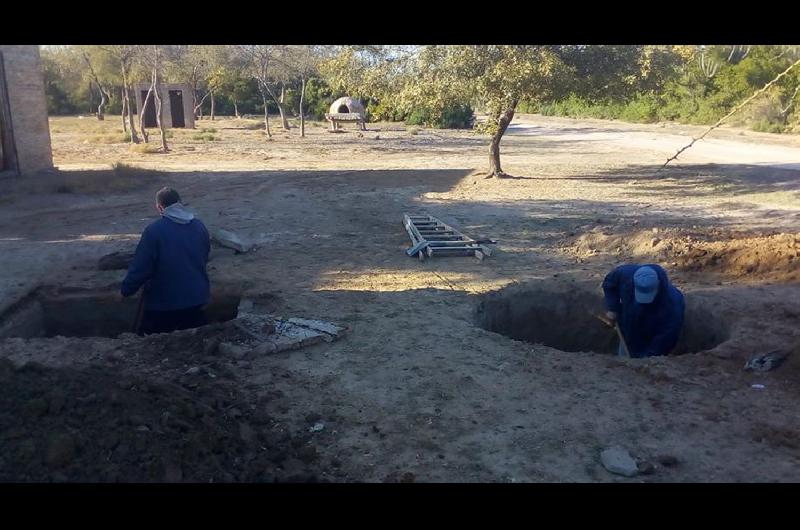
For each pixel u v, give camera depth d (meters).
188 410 4.27
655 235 9.82
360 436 4.50
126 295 6.60
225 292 7.96
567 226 11.88
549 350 6.00
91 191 15.68
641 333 6.78
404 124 45.50
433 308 7.21
